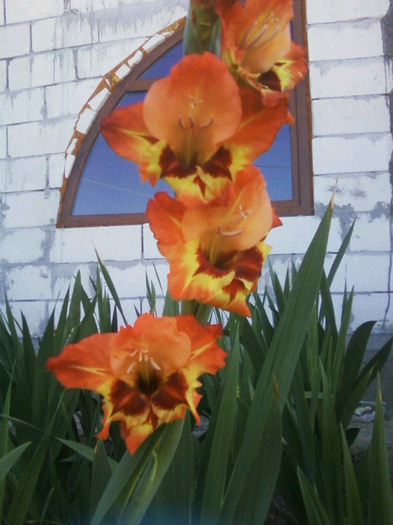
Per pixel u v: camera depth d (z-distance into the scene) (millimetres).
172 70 293
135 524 307
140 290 2135
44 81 2301
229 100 295
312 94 2021
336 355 741
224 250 320
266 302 1919
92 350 302
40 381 719
